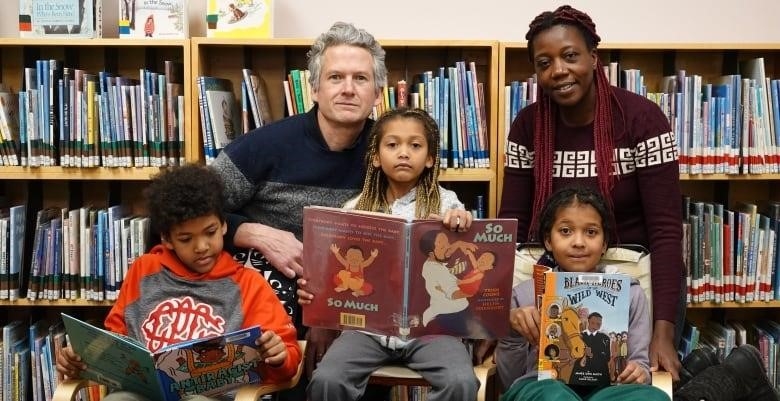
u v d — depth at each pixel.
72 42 2.31
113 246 2.38
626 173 1.92
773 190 2.65
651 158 1.87
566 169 1.97
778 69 2.58
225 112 2.42
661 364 1.70
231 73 2.60
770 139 2.35
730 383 1.86
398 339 1.81
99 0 2.41
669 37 2.59
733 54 2.55
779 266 2.40
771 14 2.58
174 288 1.79
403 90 2.38
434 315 1.72
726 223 2.41
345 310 1.75
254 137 2.04
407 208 1.92
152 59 2.59
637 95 1.94
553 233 1.79
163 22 2.35
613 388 1.59
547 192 1.98
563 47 1.84
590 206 1.76
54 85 2.31
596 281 1.64
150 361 1.49
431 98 2.34
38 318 2.65
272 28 2.36
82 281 2.39
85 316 2.67
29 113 2.31
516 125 2.09
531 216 2.10
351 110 1.94
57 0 2.34
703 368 2.00
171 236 1.75
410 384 1.79
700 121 2.34
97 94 2.34
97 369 1.64
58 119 2.33
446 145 2.37
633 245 1.90
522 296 1.88
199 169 1.81
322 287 1.76
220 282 1.80
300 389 2.02
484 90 2.49
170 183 1.74
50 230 2.38
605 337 1.64
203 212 1.72
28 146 2.33
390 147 1.88
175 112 2.35
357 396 1.76
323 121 2.02
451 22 2.59
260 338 1.58
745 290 2.41
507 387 1.83
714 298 2.42
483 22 2.59
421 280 1.70
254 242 1.96
